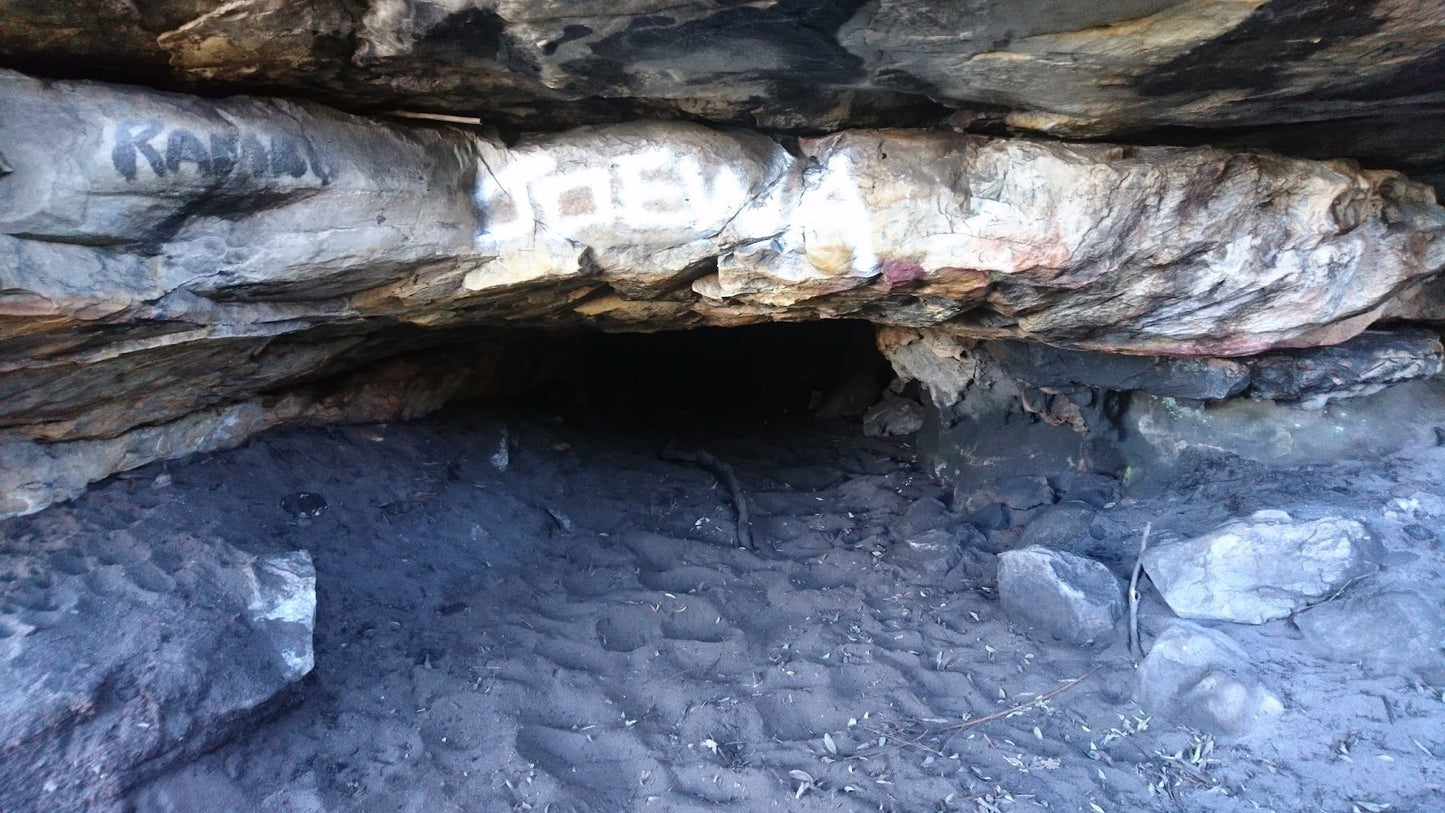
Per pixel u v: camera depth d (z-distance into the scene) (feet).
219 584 11.03
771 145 10.87
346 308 11.33
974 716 11.75
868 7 7.32
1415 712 10.14
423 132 9.83
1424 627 10.82
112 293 8.36
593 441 20.42
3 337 8.31
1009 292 11.73
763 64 8.57
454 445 17.12
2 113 7.13
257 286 9.59
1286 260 11.38
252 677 10.18
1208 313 12.08
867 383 24.43
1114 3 6.98
